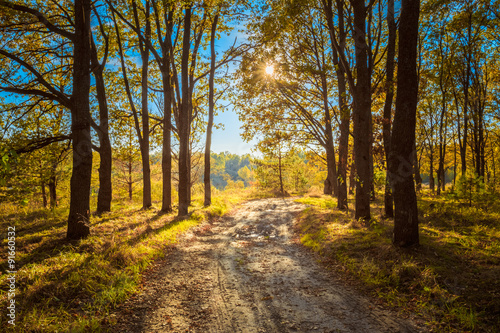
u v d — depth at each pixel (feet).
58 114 52.26
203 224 40.73
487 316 12.25
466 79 56.03
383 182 33.40
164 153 48.60
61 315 13.24
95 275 17.42
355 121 34.37
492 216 31.76
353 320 13.51
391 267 18.19
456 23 53.52
